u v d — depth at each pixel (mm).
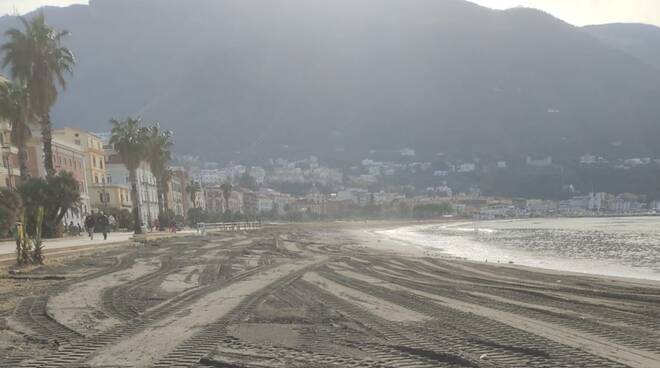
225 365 5707
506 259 25281
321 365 5672
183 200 120688
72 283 12500
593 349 6223
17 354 6184
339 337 6906
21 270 15289
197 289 11312
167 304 9422
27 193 32469
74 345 6535
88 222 32281
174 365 5711
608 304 9430
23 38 33062
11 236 29125
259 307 9102
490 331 7160
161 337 6910
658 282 13719
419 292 10984
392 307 9086
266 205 181750
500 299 10016
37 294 10812
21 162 35281
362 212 171000
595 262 23484
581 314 8383
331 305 9305
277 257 20625
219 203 147000
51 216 33906
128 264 17406
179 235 44031
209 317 8211
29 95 33781
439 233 67562
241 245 28812
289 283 12359
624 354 6020
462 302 9656
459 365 5703
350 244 35312
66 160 63844
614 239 45938
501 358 5891
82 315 8484
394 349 6320
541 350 6164
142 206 94188
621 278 14820
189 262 18172
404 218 172625
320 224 112625
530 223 120750
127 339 6816
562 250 32312
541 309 8805
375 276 14031
